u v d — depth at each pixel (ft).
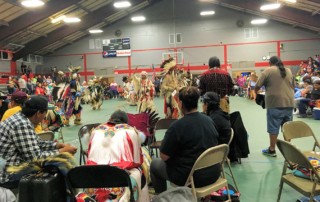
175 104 16.83
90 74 73.15
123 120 8.40
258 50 67.62
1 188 6.66
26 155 6.93
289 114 13.28
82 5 49.39
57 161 6.71
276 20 65.41
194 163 7.41
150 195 8.92
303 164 7.20
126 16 71.15
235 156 12.88
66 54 73.72
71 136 21.36
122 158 7.27
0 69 55.36
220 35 68.80
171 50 70.38
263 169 12.44
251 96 47.65
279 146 7.87
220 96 12.80
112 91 62.85
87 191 6.95
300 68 58.59
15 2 37.42
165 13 70.18
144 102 20.39
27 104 7.40
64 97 25.43
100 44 72.54
